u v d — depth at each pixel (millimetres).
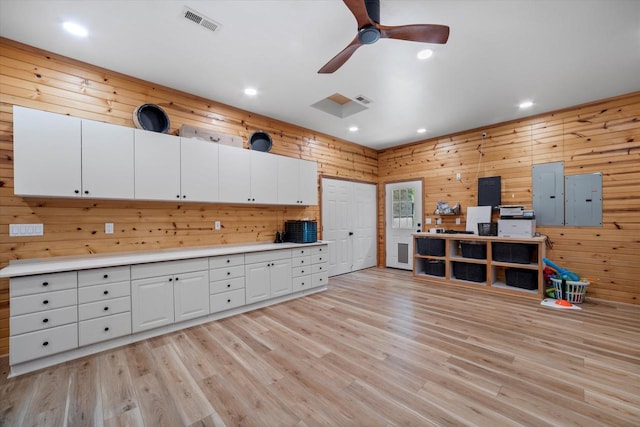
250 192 3707
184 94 3404
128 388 1933
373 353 2387
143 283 2652
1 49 2393
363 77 3086
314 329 2887
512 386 1923
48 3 1990
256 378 2041
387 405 1751
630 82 3223
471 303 3662
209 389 1920
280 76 3061
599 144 3717
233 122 3855
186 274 2924
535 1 2002
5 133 2408
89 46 2514
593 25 2244
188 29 2295
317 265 4266
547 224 4113
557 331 2779
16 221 2438
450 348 2459
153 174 2904
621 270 3582
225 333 2803
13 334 2072
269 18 2176
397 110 4027
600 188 3713
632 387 1898
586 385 1925
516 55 2672
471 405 1743
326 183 5203
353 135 5254
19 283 2094
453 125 4695
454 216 5113
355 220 5793
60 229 2625
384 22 2221
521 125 4355
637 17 2145
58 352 2230
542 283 3750
